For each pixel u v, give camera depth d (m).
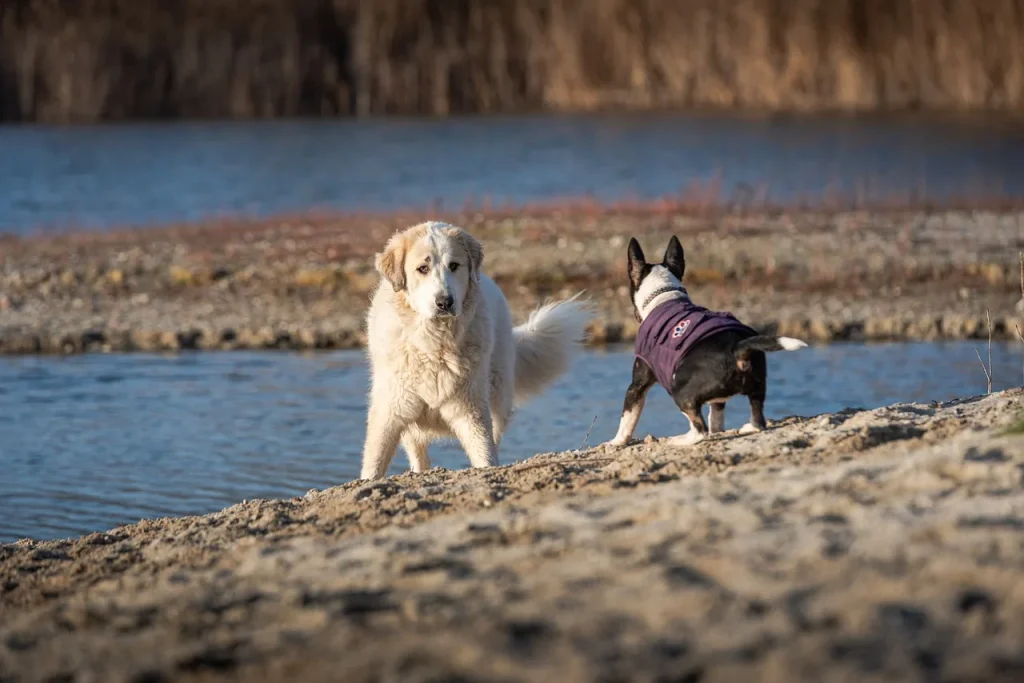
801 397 15.12
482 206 31.58
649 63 64.00
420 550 6.43
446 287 9.73
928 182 36.31
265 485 12.08
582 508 6.91
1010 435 7.35
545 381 12.29
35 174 42.94
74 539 9.02
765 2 62.25
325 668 4.90
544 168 42.62
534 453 12.77
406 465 12.98
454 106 64.62
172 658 5.27
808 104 61.62
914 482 6.43
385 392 10.31
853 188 35.12
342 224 28.70
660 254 23.66
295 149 49.66
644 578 5.41
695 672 4.48
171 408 15.48
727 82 63.09
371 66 63.91
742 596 5.09
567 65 64.19
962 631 4.57
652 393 15.73
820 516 6.05
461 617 5.25
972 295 21.19
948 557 5.20
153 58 63.31
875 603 4.86
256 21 64.19
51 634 6.02
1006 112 57.56
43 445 13.69
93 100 61.97
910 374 16.38
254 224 29.30
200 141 52.78
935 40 61.06
